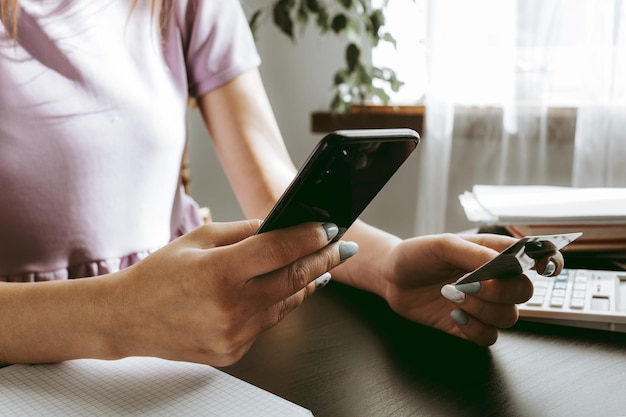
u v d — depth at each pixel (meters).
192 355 0.45
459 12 1.70
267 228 0.42
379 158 0.40
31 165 0.69
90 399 0.43
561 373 0.48
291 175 0.80
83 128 0.72
